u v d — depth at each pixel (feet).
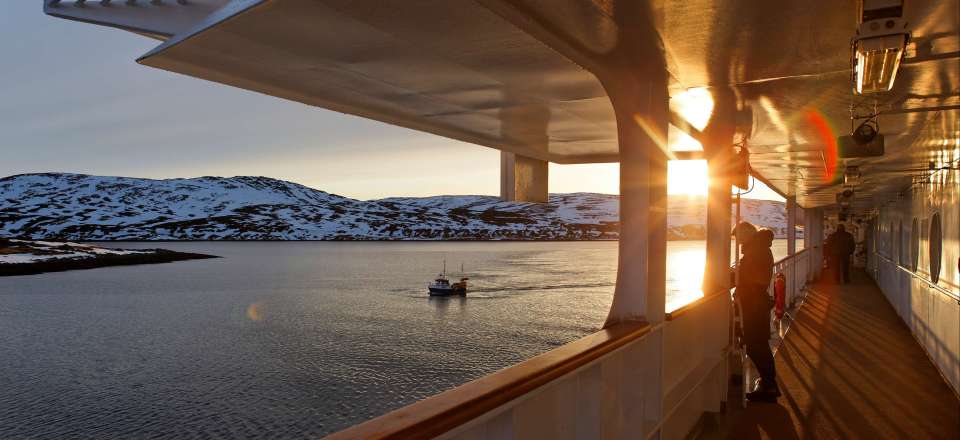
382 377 153.99
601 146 20.81
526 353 178.50
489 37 10.20
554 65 11.85
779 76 13.26
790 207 48.83
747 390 20.45
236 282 365.81
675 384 14.56
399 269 464.65
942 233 24.75
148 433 117.60
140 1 10.74
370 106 15.10
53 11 11.28
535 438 7.64
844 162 26.55
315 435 116.47
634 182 12.66
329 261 557.33
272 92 13.41
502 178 22.84
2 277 377.50
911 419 17.42
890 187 36.40
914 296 30.32
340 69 11.84
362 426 5.04
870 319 36.14
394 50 10.71
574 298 291.17
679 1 8.69
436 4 8.75
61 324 220.84
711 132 19.79
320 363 167.22
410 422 5.15
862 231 99.55
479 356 175.22
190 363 167.53
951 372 20.61
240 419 124.98
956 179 22.03
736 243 19.75
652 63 11.96
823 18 9.65
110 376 155.63
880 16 8.71
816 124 18.81
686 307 14.94
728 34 10.36
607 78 11.89
